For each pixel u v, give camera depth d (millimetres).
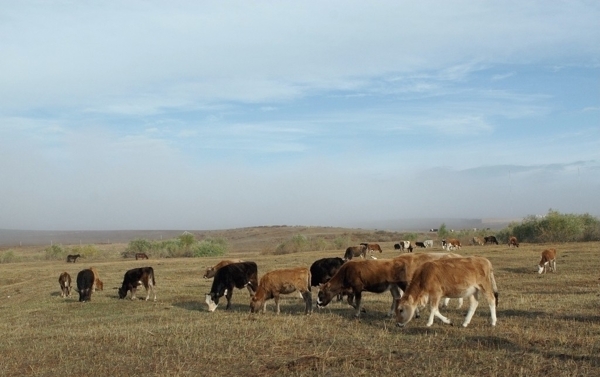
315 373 9078
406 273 13938
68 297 23234
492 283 12406
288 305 17562
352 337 11508
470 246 52438
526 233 54250
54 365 10562
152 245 59000
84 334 13367
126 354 11023
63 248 62031
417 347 10469
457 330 11914
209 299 16781
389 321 13477
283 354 10430
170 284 25625
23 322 17094
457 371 8820
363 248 38344
